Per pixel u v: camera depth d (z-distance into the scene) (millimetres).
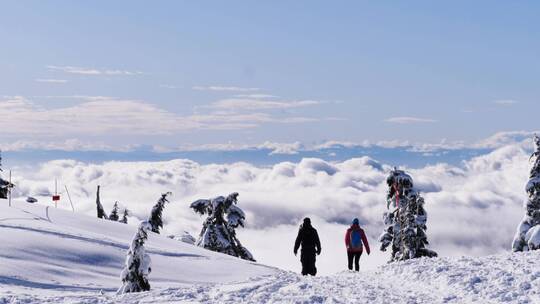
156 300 13125
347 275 18359
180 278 23281
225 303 12406
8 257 21062
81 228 33031
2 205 35188
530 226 35031
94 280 20938
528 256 16609
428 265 16875
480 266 15531
